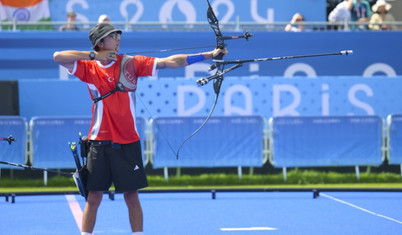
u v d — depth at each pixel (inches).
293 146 1462.8
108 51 688.4
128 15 1806.1
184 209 1138.7
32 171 1455.5
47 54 1601.9
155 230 938.7
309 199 1253.1
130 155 702.5
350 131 1471.5
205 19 1812.3
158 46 1603.1
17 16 1792.6
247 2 1823.3
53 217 1061.1
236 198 1272.1
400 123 1483.8
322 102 1592.0
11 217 1061.8
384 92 1601.9
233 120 1449.3
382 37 1667.1
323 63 1654.8
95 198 714.2
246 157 1454.2
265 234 902.4
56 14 1801.2
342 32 1657.2
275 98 1582.2
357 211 1109.1
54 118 1423.5
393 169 1553.9
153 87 1566.2
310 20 1849.2
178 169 1482.5
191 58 709.3
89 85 698.8
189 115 1568.7
